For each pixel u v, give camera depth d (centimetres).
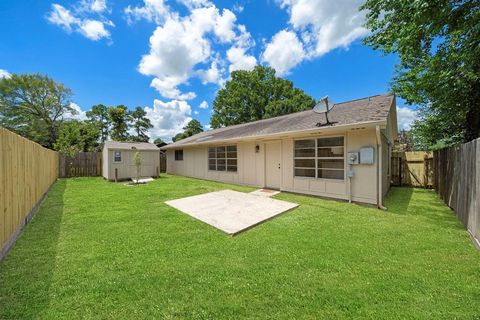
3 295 223
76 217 509
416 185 1030
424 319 188
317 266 281
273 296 222
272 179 922
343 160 683
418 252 320
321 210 575
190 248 339
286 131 767
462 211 456
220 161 1207
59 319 192
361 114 664
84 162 1529
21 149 419
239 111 3095
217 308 205
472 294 221
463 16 476
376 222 469
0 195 300
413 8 457
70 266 283
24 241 365
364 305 207
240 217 503
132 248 339
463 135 804
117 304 212
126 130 3581
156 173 1507
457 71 607
